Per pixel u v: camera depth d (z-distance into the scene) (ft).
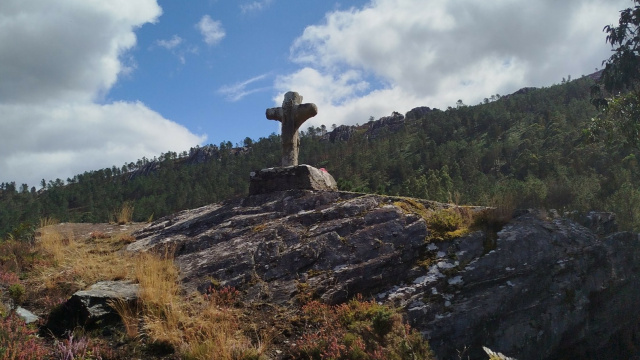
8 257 23.70
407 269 20.99
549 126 219.61
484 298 20.12
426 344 16.19
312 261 21.40
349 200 25.67
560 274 22.02
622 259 23.75
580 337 22.18
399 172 225.56
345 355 15.47
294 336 17.62
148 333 16.98
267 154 299.58
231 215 27.22
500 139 241.55
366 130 413.18
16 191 339.57
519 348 20.16
